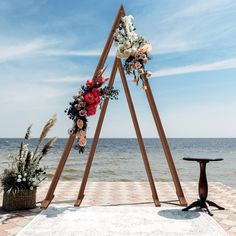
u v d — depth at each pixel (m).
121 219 4.67
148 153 43.94
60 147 59.62
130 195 6.86
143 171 18.59
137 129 6.03
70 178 15.13
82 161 27.53
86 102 5.41
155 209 5.34
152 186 5.99
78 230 4.11
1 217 4.71
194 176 16.50
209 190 7.60
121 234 3.98
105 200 6.24
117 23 5.83
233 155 39.97
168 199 6.42
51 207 5.36
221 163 26.72
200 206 5.30
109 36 5.83
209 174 17.28
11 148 51.44
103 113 6.00
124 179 14.67
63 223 4.41
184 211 5.21
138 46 5.54
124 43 5.47
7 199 5.14
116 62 6.04
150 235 3.95
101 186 8.19
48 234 3.93
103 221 4.55
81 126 5.40
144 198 6.52
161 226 4.33
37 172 5.41
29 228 4.14
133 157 33.88
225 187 8.12
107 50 5.83
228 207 5.62
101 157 33.72
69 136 5.56
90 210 5.21
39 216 4.74
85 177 5.93
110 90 5.59
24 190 5.20
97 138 5.98
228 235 4.00
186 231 4.12
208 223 4.48
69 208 5.33
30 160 5.32
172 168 5.86
